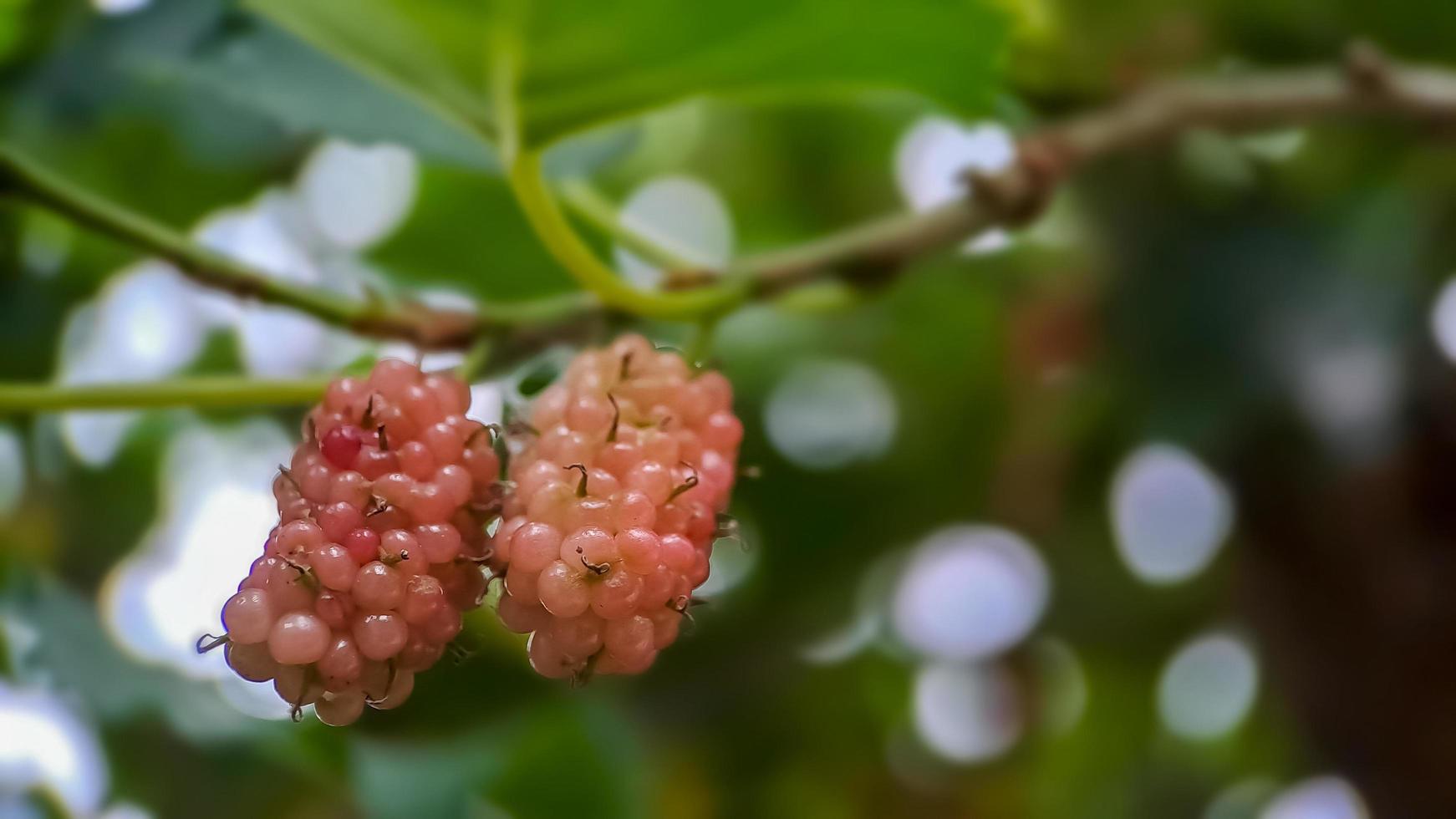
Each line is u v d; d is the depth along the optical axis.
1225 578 0.55
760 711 0.57
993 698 0.63
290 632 0.35
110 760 0.44
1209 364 0.46
